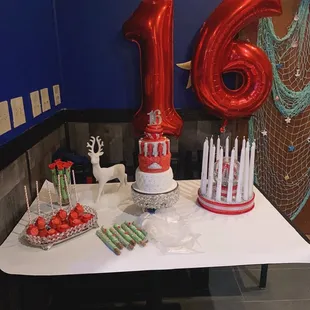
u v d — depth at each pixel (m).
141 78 1.85
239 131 2.05
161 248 1.14
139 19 1.74
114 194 1.51
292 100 2.04
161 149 1.25
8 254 1.11
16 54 1.36
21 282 1.36
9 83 1.29
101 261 1.09
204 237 1.21
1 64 1.22
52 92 1.82
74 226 1.20
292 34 1.94
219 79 1.75
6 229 1.23
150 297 1.65
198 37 1.78
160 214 1.35
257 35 1.90
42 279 1.66
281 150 2.13
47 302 1.74
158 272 1.39
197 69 1.74
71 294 1.89
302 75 2.01
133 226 1.26
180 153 2.08
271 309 1.78
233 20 1.63
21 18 1.41
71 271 1.07
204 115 2.03
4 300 1.20
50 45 1.80
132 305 1.81
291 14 1.91
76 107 2.03
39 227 1.17
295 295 1.88
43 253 1.12
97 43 1.93
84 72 1.98
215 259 1.11
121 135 2.07
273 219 1.34
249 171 1.38
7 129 1.26
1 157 1.18
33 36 1.55
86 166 1.80
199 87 1.77
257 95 1.78
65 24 1.90
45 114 1.70
